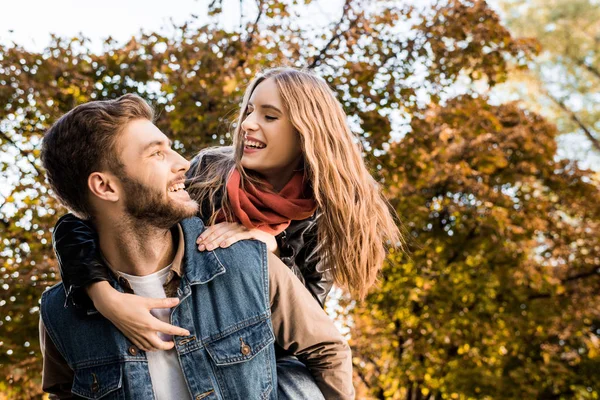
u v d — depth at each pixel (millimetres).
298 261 2520
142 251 1989
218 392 2006
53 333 2080
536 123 13031
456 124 8938
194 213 1972
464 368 11180
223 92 7043
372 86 7555
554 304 12109
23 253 6844
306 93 2424
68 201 2006
